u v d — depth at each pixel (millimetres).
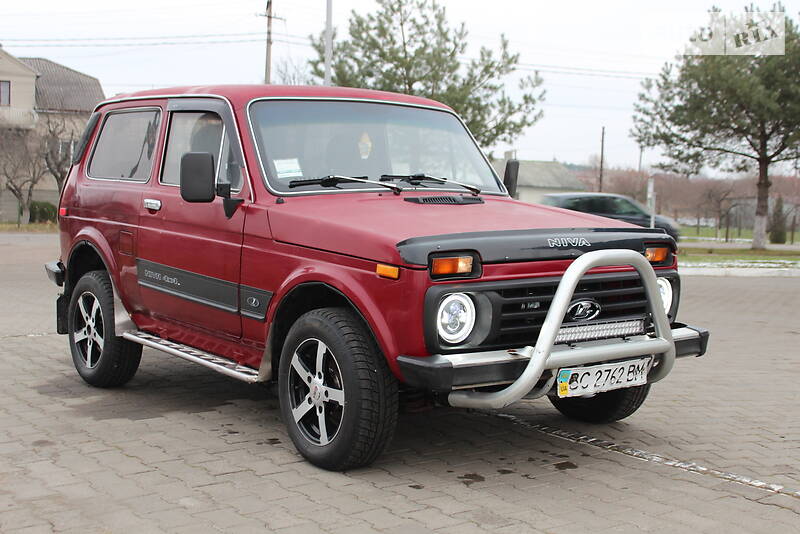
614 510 4062
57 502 4059
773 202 53594
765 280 18438
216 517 3887
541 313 4332
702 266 21016
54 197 50375
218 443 5078
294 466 4660
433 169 5684
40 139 44469
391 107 5777
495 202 5352
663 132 33188
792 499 4273
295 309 4883
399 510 4008
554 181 83000
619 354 4434
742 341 9664
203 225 5301
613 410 5496
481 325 4211
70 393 6309
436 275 4094
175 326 5762
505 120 26016
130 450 4914
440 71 25672
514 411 6027
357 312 4508
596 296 4512
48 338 8672
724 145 33188
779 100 31594
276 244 4797
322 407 4555
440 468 4684
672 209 63250
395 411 4387
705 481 4543
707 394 6750
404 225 4422
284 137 5230
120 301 6164
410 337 4113
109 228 6195
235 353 5266
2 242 28391
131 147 6250
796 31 31344
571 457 4949
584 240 4539
